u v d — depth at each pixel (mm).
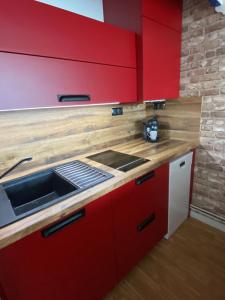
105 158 1475
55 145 1399
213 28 1402
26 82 890
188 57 1605
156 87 1469
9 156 1193
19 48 837
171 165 1512
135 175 1187
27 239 775
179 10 1506
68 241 929
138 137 2033
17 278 789
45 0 1184
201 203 1926
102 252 1138
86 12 1397
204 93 1586
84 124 1539
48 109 1305
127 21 1307
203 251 1626
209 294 1286
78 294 1068
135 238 1383
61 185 1220
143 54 1293
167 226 1728
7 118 1142
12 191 1144
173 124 1892
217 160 1667
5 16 779
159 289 1343
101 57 1138
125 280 1418
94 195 958
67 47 983
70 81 1035
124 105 1805
